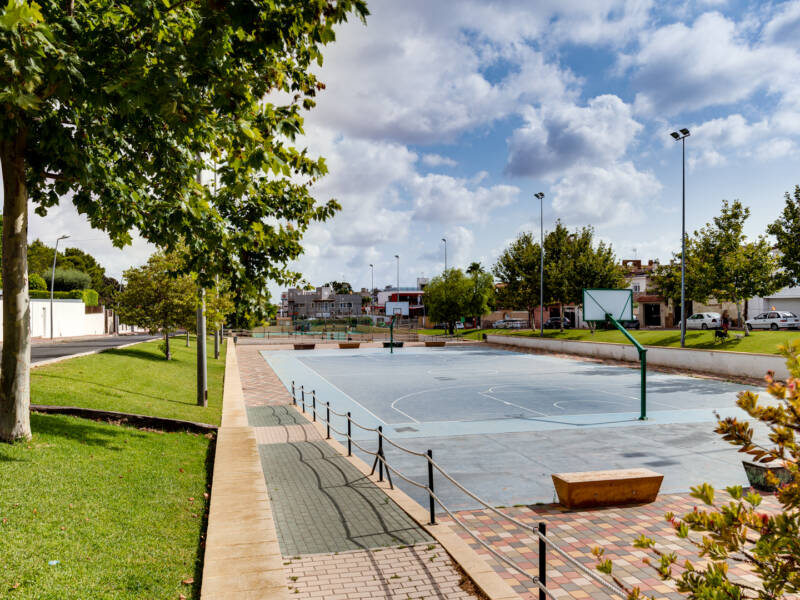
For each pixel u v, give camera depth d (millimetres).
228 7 5227
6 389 8188
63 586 4656
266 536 6133
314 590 5262
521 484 9711
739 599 2143
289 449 11945
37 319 48094
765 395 19328
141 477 7973
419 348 52188
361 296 128500
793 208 27312
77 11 7855
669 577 2367
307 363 36656
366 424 15734
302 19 6027
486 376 28109
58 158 8570
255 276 10891
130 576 5070
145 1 6395
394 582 5434
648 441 13156
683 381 24922
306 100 8047
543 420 16125
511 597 4973
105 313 68750
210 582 5004
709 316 48625
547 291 51219
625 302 22547
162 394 17078
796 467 2221
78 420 10555
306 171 8516
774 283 29828
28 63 5211
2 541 5152
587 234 50594
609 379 26062
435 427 15227
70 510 6215
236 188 7254
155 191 9891
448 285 65750
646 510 8172
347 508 7773
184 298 26500
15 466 7137
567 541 6984
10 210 8219
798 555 2090
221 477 8523
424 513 7457
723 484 9625
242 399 18203
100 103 6441
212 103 6559
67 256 84062
